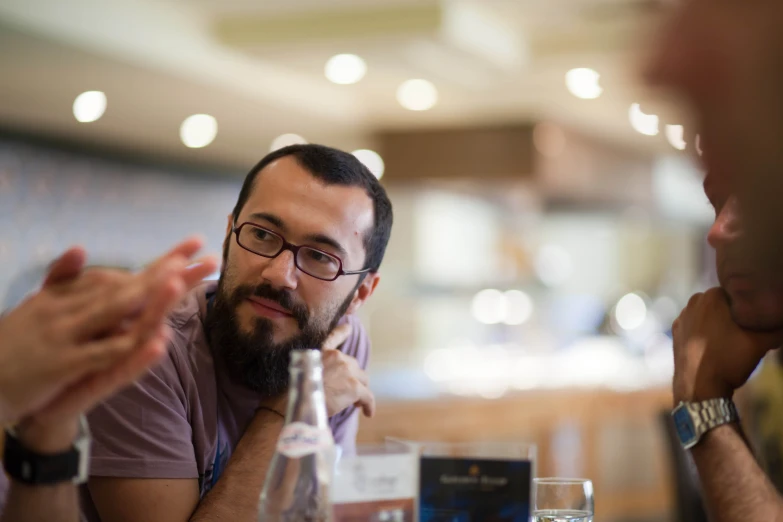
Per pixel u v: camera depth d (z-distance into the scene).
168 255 0.91
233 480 1.40
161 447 1.41
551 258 9.38
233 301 1.52
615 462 5.32
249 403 1.58
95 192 4.73
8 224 4.28
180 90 4.59
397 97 5.64
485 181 6.18
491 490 1.18
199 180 5.39
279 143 5.33
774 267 0.54
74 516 1.05
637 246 10.83
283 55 4.77
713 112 0.44
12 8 3.71
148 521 1.39
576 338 7.70
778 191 0.47
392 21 4.27
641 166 7.46
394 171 6.34
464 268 7.86
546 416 4.77
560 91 5.47
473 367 6.03
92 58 4.09
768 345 1.41
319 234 1.52
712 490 1.38
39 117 3.89
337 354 1.59
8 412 0.89
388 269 7.27
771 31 0.42
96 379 0.91
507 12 4.49
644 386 5.40
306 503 1.04
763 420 2.51
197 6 4.55
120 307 0.87
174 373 1.47
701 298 1.47
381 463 1.17
